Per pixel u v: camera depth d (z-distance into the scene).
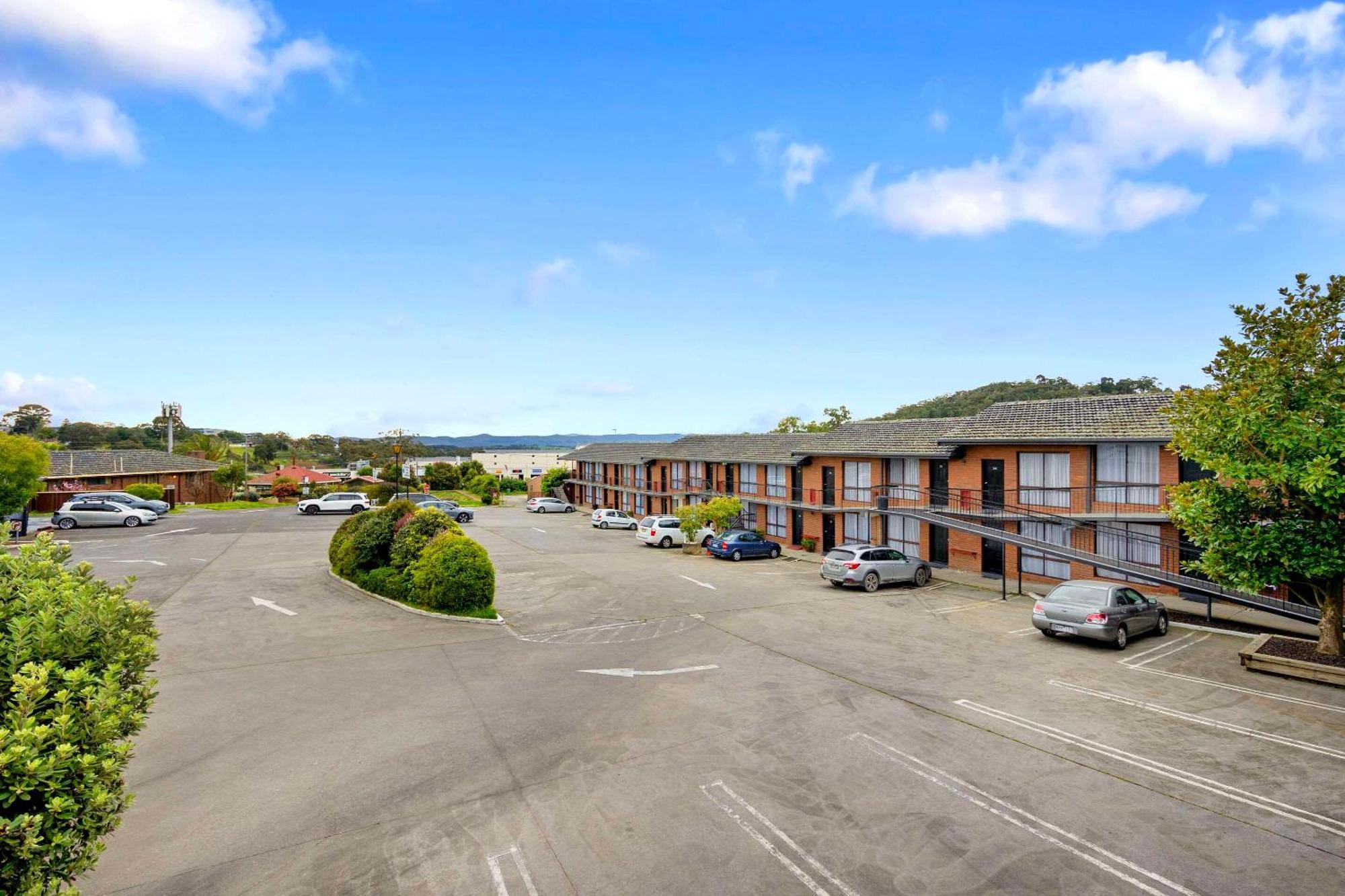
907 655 14.02
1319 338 12.24
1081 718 10.32
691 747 9.10
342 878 6.21
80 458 47.62
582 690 11.52
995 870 6.35
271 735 9.45
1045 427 22.94
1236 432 12.41
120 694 4.71
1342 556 11.91
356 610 17.44
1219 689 11.79
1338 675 11.84
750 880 6.19
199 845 6.73
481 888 6.07
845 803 7.63
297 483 67.62
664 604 19.33
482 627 16.20
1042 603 15.36
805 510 33.97
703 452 45.69
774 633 15.95
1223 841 6.87
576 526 45.00
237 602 18.14
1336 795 7.86
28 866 3.92
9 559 4.97
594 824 7.15
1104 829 7.08
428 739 9.34
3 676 4.28
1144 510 20.48
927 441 28.36
